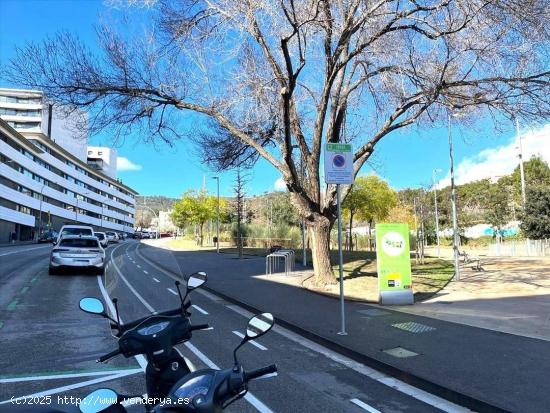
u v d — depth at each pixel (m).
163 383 3.05
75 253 17.77
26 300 12.95
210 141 20.17
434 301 13.79
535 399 5.70
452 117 16.81
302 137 17.16
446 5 12.61
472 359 7.52
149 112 16.70
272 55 15.38
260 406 5.70
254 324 2.96
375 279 17.45
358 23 13.84
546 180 60.53
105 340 8.72
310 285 16.52
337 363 7.82
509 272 21.53
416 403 5.96
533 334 9.29
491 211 59.19
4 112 94.69
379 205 41.59
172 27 15.40
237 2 13.62
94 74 15.30
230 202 56.03
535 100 13.87
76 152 119.88
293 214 59.53
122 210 158.38
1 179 71.56
